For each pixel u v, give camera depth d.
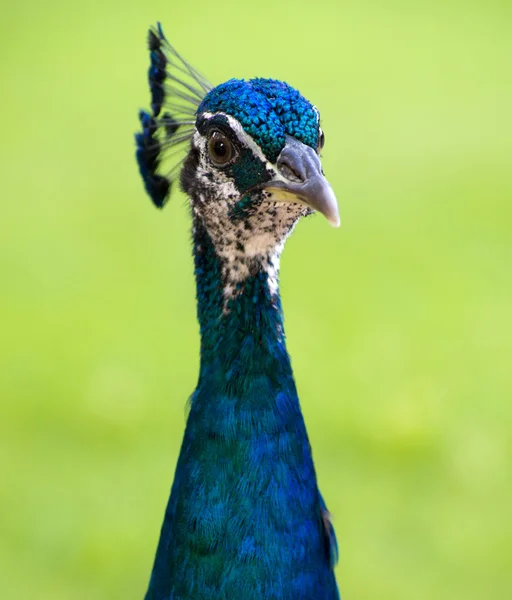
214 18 41.97
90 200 23.25
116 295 18.38
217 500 5.63
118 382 15.06
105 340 16.59
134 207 22.89
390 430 13.60
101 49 37.44
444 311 17.45
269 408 5.70
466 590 11.01
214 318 5.98
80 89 32.47
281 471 5.65
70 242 20.73
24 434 13.92
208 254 6.07
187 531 5.68
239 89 6.01
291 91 6.02
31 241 20.78
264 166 5.87
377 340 16.30
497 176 24.19
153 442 13.73
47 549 11.74
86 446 13.66
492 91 31.48
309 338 16.31
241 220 5.96
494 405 14.39
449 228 21.25
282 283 18.53
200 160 6.14
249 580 5.58
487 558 11.52
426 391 14.52
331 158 25.59
